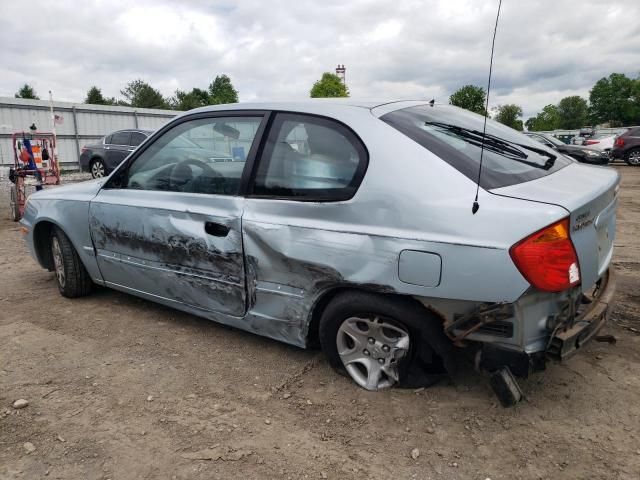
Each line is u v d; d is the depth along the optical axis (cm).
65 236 421
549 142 1886
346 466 226
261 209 294
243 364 317
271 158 299
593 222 244
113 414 266
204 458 232
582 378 289
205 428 254
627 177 1551
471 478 217
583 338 238
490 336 237
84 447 240
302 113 296
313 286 277
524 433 244
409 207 244
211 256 315
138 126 2578
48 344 348
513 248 219
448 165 247
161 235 341
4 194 1253
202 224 318
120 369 313
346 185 266
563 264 220
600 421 251
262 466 227
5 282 493
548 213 219
